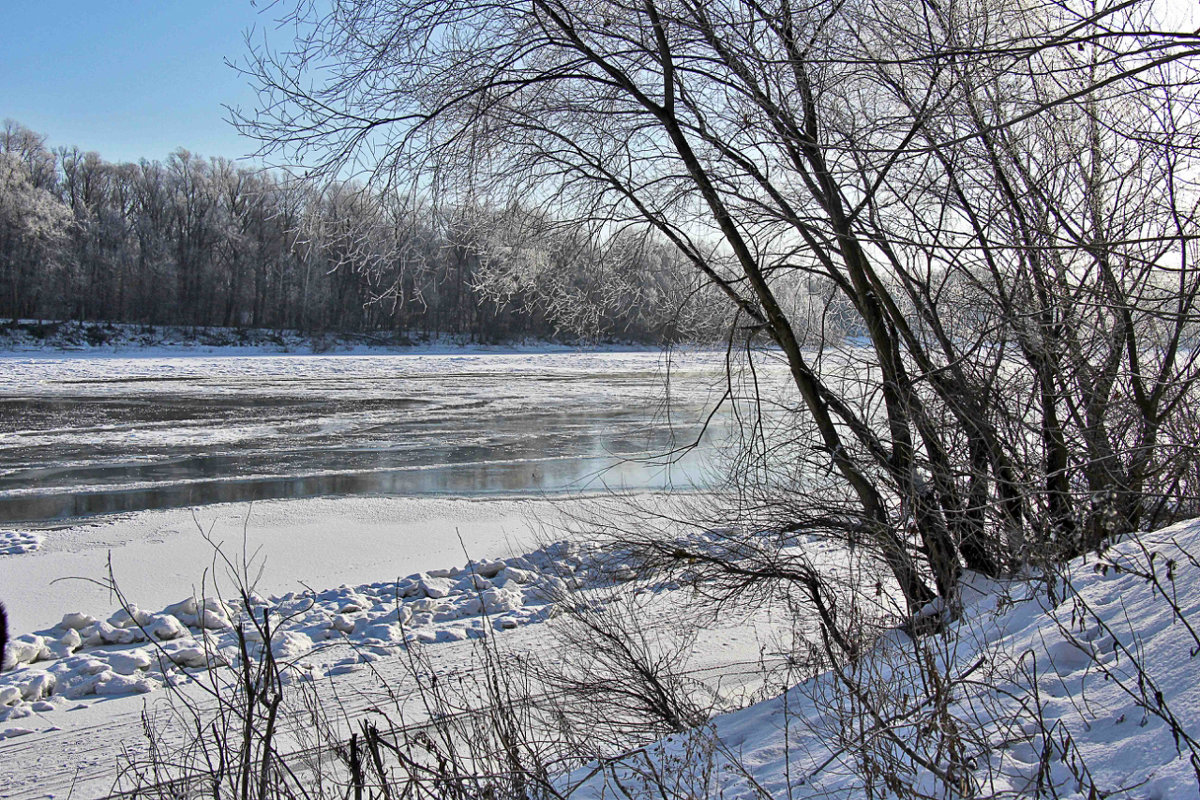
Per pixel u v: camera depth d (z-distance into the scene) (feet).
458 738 15.85
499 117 22.44
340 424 84.23
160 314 227.40
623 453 65.00
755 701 17.81
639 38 22.07
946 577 18.84
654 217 23.00
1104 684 10.18
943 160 18.10
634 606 23.93
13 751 18.10
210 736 18.21
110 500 49.83
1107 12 11.58
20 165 245.04
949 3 18.53
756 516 22.04
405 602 30.35
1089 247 14.83
